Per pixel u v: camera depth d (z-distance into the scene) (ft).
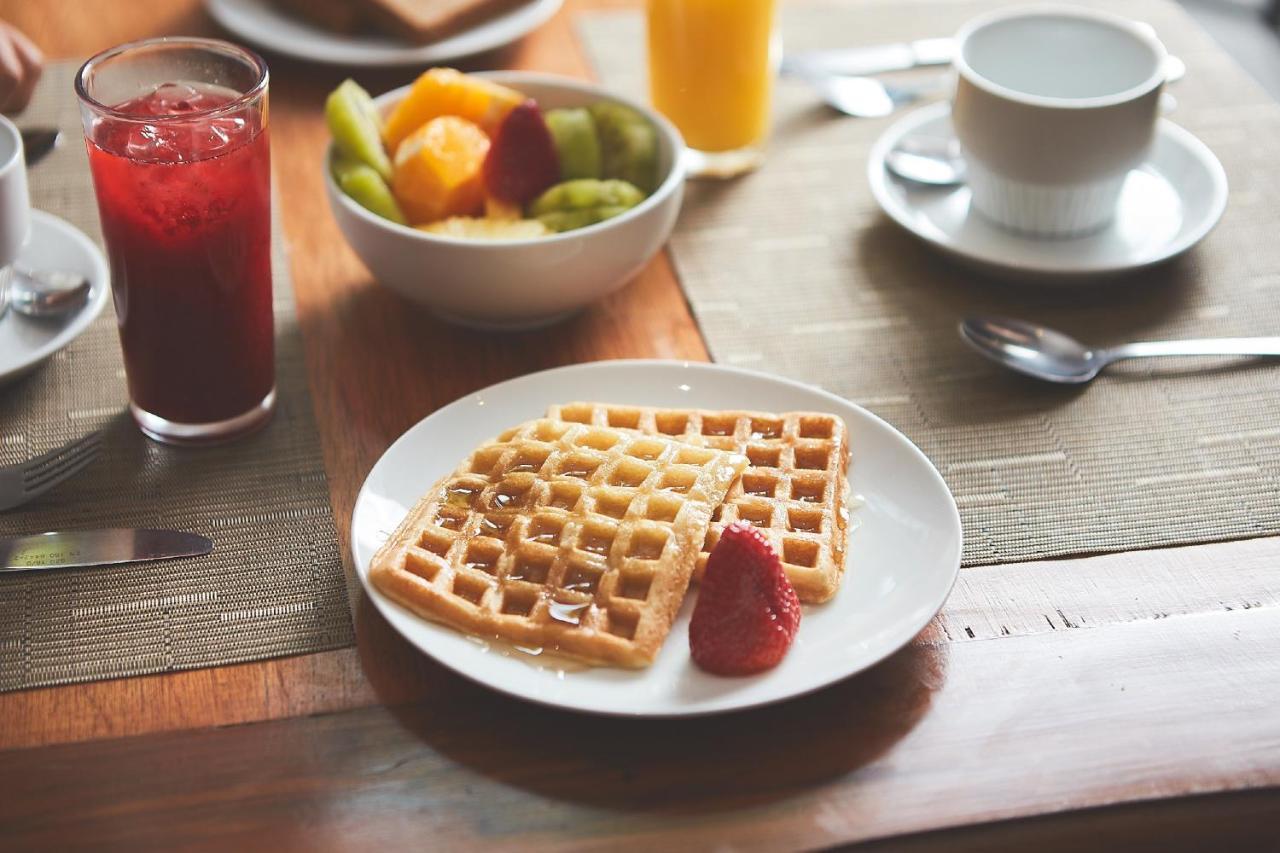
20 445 2.31
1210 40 3.21
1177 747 1.94
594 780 1.90
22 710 1.97
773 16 2.80
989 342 2.46
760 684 1.93
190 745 1.94
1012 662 2.03
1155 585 2.12
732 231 2.75
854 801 1.89
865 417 2.23
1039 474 2.28
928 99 3.06
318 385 2.41
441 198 2.49
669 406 2.30
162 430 2.31
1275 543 2.18
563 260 2.39
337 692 1.99
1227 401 2.40
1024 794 1.89
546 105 2.70
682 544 2.03
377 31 3.12
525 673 1.94
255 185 2.21
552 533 2.08
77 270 2.48
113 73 2.23
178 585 2.11
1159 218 2.68
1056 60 2.74
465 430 2.25
